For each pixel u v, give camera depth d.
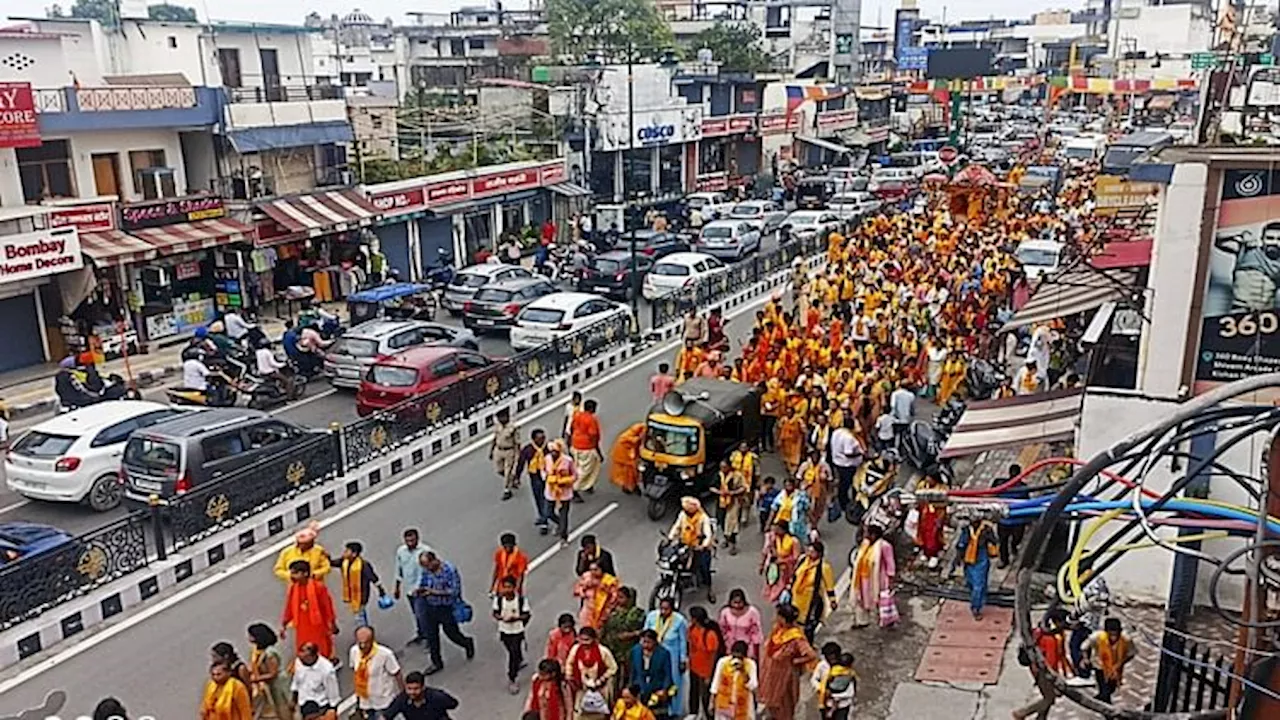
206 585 13.89
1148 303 12.09
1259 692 5.01
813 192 50.59
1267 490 5.00
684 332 23.64
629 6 64.69
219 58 33.03
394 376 20.31
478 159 39.19
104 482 16.39
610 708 9.89
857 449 15.83
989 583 13.50
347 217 30.81
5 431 19.78
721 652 10.62
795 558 12.73
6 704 11.11
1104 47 91.81
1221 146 11.97
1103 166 23.67
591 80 45.78
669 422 15.84
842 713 10.07
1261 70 19.47
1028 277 27.62
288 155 31.72
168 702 11.22
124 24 32.50
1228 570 6.00
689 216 44.53
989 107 95.62
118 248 25.05
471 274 30.16
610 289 31.39
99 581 13.20
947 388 20.61
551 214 41.41
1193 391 11.80
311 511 16.11
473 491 17.16
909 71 75.94
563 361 23.09
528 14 76.62
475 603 13.45
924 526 13.77
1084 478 5.19
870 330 22.72
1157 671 10.45
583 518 16.12
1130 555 12.30
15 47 27.36
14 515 16.34
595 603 11.13
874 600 12.62
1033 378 19.53
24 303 24.59
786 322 22.70
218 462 15.57
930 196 41.22
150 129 27.95
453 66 59.62
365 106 38.34
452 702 9.55
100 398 20.69
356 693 10.36
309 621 11.16
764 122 55.44
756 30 73.25
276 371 22.25
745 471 15.03
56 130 25.33
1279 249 11.03
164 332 27.09
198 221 27.67
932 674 11.73
